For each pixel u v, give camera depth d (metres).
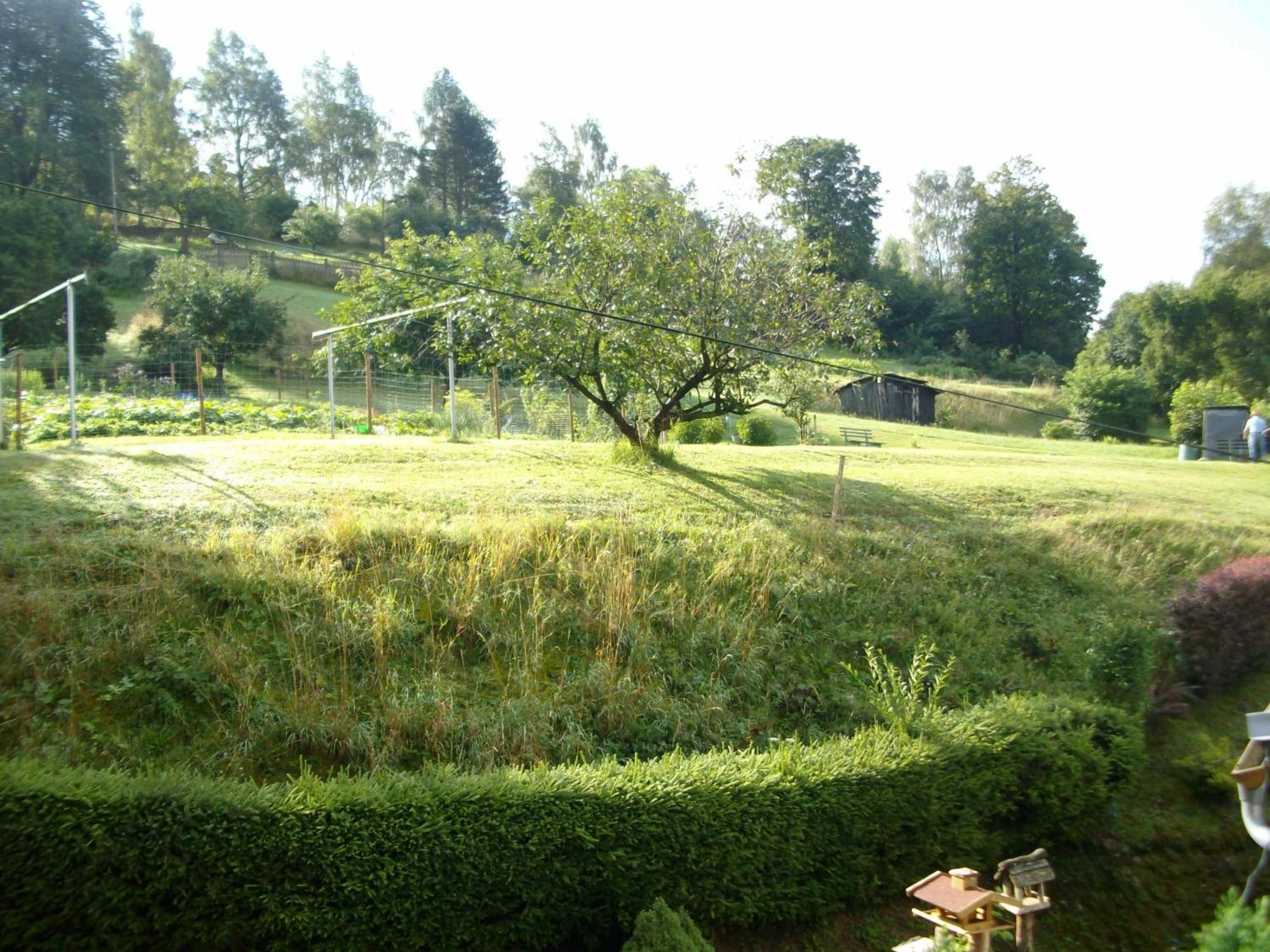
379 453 16.36
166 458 14.52
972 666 11.70
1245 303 51.53
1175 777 10.75
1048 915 8.68
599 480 15.64
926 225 86.56
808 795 7.59
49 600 8.76
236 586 9.58
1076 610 13.57
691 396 32.12
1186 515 18.23
